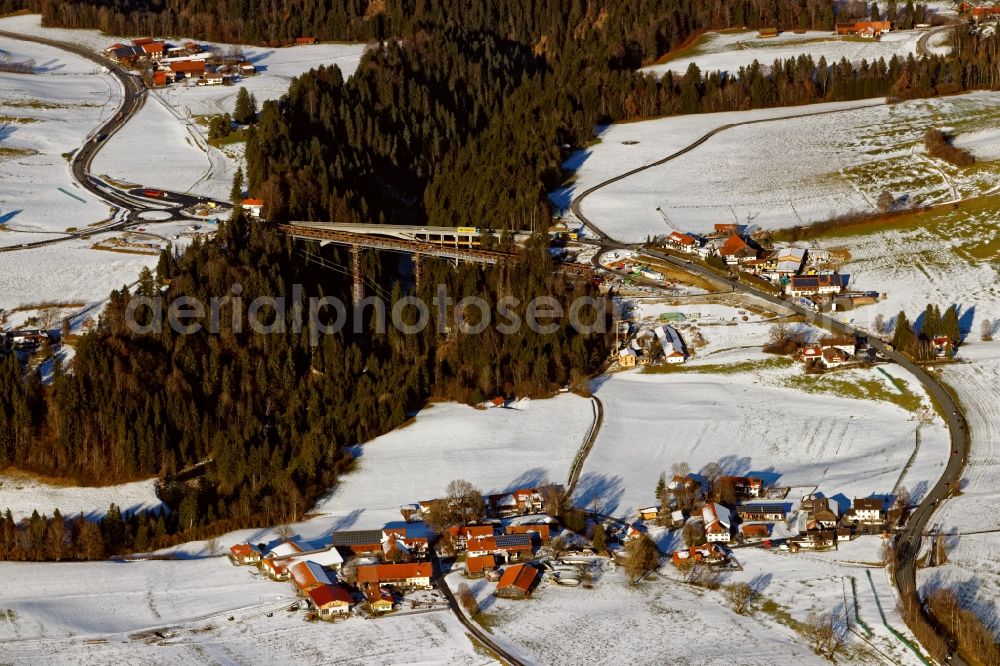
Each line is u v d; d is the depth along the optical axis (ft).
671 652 618.85
